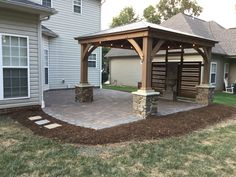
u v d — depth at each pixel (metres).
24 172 3.03
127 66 18.17
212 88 8.88
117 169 3.21
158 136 4.67
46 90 11.84
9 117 5.86
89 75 14.05
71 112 6.64
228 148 4.18
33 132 4.73
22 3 5.79
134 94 6.32
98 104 8.15
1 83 6.01
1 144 4.02
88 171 3.11
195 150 4.02
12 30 6.12
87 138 4.33
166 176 3.07
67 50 12.79
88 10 13.59
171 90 9.78
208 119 6.39
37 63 6.77
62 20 12.36
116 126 5.16
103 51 24.89
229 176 3.12
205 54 8.74
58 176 2.96
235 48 14.61
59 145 4.02
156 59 13.95
